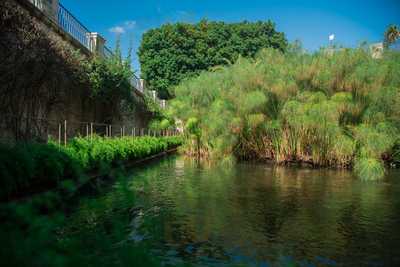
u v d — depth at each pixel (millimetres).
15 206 1626
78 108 13023
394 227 5164
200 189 8117
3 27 7645
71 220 3812
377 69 12898
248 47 34719
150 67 34625
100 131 15078
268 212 5984
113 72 14242
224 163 13922
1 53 7699
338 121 13430
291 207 6438
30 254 1482
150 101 23281
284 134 14836
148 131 22953
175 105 17969
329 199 7289
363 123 13219
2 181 4789
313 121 13039
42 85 9945
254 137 15766
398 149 14375
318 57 14375
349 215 5895
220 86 16500
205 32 35281
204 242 4262
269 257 3852
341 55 13812
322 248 4199
